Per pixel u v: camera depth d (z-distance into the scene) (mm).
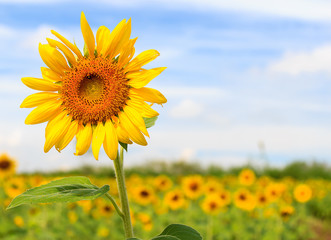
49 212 1622
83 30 528
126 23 525
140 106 534
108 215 1618
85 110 538
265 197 1754
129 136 528
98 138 536
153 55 535
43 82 535
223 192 1704
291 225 1798
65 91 542
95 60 542
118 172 545
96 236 1558
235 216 1896
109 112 536
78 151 536
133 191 1748
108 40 536
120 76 540
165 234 524
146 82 526
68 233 1504
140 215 1567
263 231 1717
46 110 538
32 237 1425
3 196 1722
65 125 544
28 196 478
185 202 1813
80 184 515
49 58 532
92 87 550
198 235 516
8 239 1357
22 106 532
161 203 1948
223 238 1558
